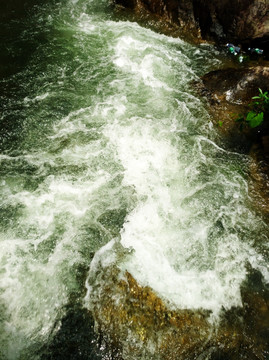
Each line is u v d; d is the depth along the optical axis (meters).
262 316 3.62
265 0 6.59
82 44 7.40
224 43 7.53
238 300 3.75
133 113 5.91
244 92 6.05
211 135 5.64
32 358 3.31
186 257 4.11
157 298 3.64
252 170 5.11
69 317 3.58
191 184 4.91
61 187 4.74
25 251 4.05
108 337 3.43
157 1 8.01
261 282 3.92
